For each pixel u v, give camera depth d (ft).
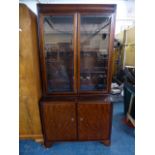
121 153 5.69
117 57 11.97
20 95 5.68
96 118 5.72
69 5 5.08
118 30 10.90
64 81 6.25
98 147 6.02
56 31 5.75
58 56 5.99
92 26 5.73
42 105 5.61
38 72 5.89
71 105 5.59
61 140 6.02
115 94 10.28
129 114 7.47
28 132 6.19
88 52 5.97
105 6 5.08
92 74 6.24
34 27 5.43
